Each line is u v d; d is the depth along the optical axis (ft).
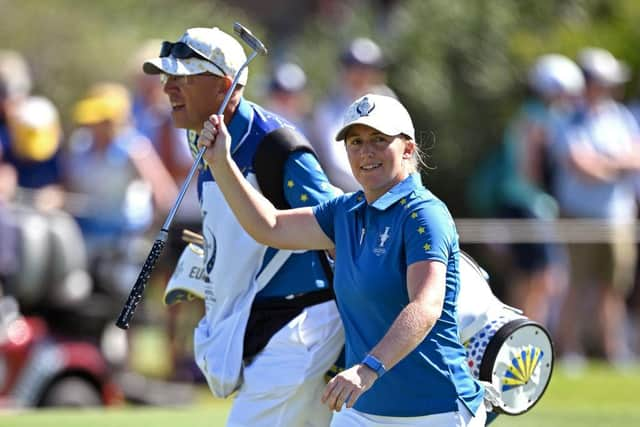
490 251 162.50
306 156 64.08
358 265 55.52
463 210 199.93
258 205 59.36
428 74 203.72
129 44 201.98
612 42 184.75
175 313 131.64
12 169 120.88
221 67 63.52
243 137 64.23
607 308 143.23
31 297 110.11
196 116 64.49
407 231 54.03
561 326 143.33
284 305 64.39
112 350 113.50
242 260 64.08
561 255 146.51
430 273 52.90
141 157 127.54
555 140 141.59
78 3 206.39
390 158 55.26
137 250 123.13
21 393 108.58
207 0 224.33
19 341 108.68
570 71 142.31
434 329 54.08
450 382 54.39
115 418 98.12
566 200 141.49
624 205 143.33
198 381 132.46
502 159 154.81
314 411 64.49
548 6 209.36
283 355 63.72
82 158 126.11
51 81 193.77
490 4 207.82
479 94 203.92
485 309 60.34
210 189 64.44
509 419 100.17
